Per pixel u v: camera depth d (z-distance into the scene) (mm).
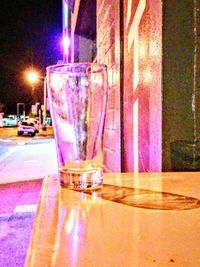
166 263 412
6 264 3072
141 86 1666
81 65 878
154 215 610
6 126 57906
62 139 842
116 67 2258
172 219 587
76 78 880
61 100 871
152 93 1374
